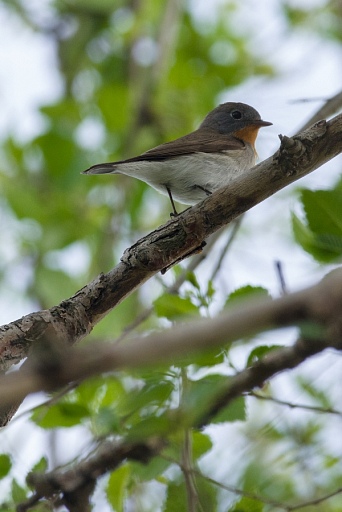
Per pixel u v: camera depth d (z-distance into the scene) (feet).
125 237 56.59
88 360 12.72
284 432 37.76
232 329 12.69
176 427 22.17
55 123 56.80
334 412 25.72
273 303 12.84
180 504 27.99
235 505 27.48
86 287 28.19
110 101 58.08
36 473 28.68
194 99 60.54
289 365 23.20
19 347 25.95
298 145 26.18
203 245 30.22
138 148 58.49
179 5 61.77
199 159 45.55
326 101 39.11
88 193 57.98
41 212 55.83
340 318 17.75
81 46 63.98
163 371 23.90
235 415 24.90
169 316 25.93
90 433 30.78
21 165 57.67
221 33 65.26
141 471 27.96
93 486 28.43
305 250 24.76
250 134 53.93
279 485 35.63
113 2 62.80
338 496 37.19
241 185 27.48
